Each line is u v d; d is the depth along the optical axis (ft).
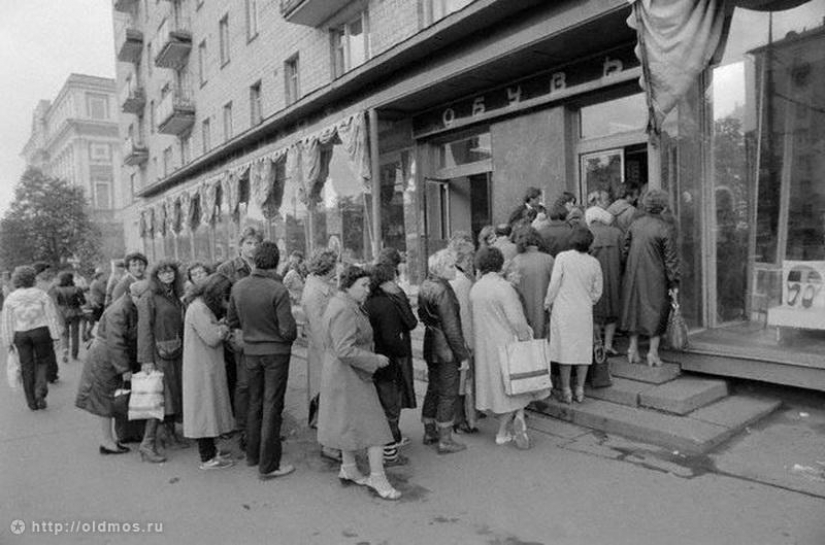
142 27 103.45
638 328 18.63
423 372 23.50
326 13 44.78
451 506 12.87
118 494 14.42
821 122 18.94
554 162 27.91
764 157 20.12
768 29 19.39
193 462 16.60
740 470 13.83
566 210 20.03
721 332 20.31
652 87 18.39
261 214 53.42
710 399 17.70
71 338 36.19
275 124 46.50
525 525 11.85
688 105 19.75
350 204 43.11
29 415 22.61
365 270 14.02
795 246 19.70
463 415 17.66
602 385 18.34
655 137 19.03
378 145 38.65
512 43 24.67
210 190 64.95
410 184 37.96
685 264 20.01
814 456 14.24
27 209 113.91
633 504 12.46
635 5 18.26
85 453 17.71
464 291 16.96
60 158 221.46
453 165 36.22
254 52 59.57
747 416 16.47
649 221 18.38
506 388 15.35
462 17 24.72
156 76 97.09
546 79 27.53
